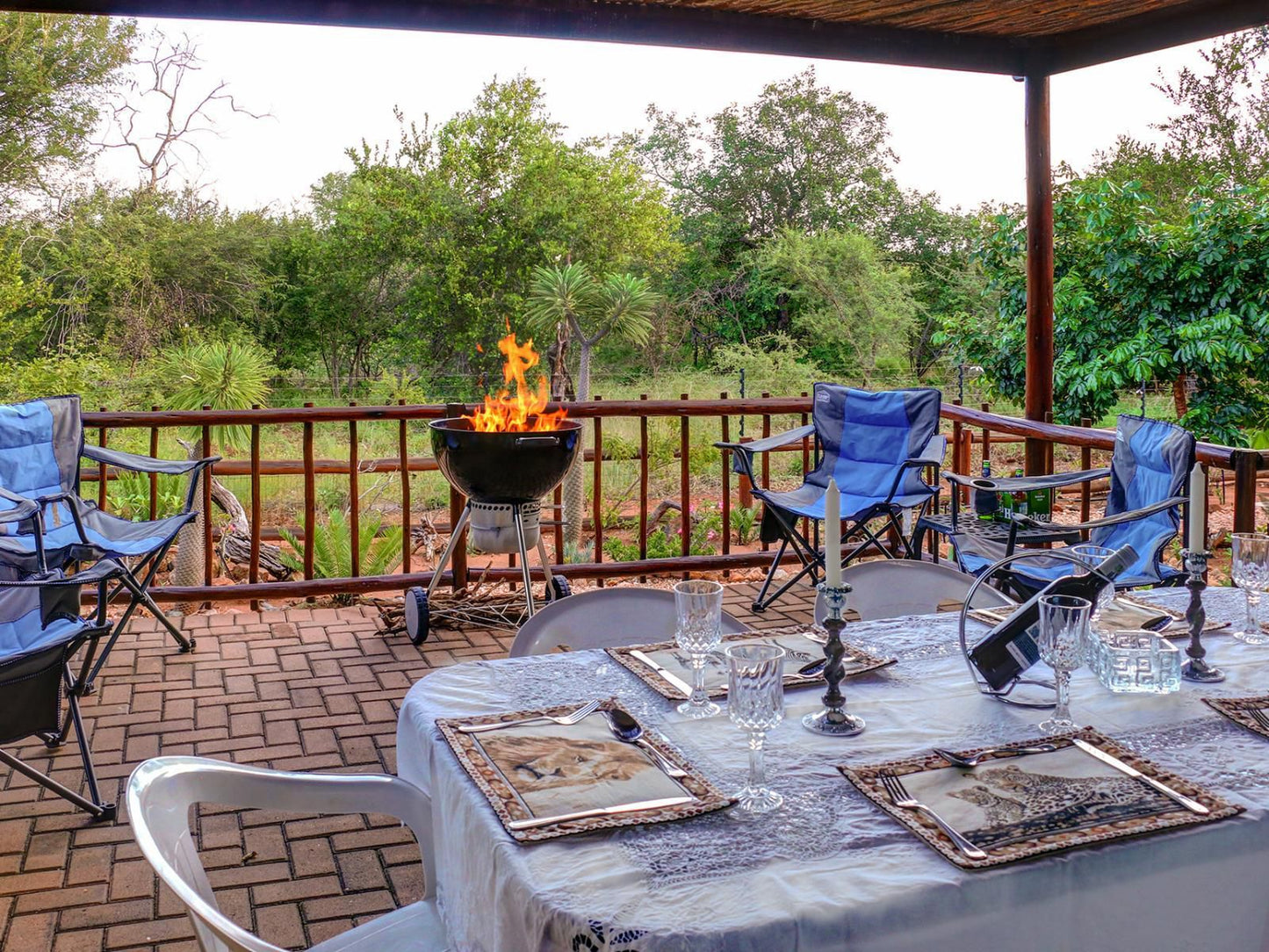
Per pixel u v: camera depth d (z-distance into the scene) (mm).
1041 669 1878
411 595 4273
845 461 4770
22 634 3074
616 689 1824
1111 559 1766
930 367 20625
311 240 20953
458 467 3875
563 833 1286
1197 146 16312
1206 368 9383
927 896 1156
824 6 4066
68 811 2828
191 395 6961
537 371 19828
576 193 20531
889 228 25172
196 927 1336
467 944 1417
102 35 18234
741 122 25016
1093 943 1249
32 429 3812
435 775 1578
